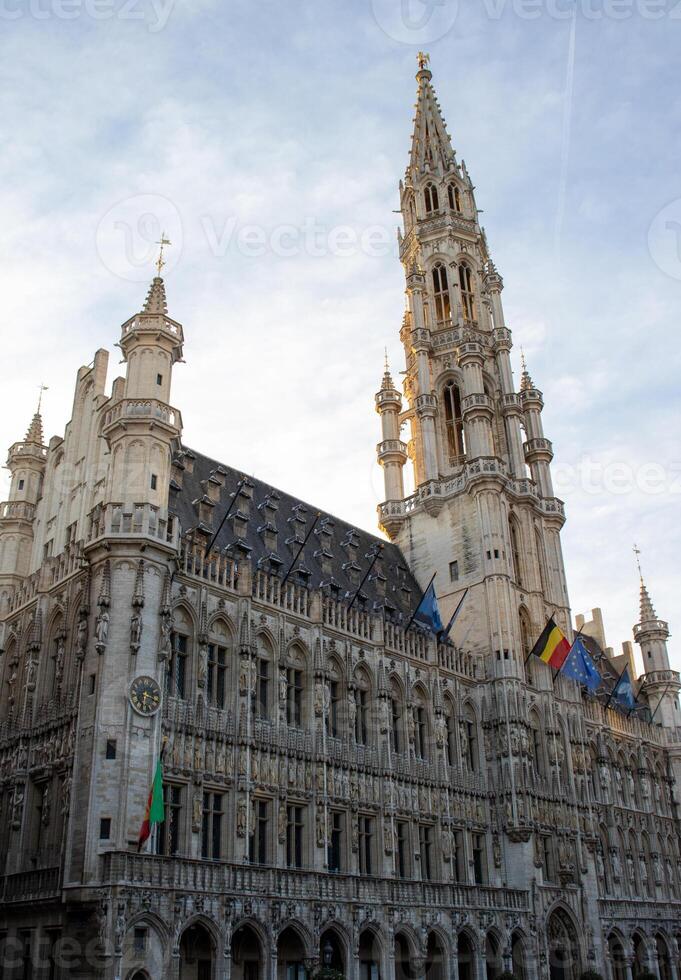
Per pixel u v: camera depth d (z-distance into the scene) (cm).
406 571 7362
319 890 4522
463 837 5819
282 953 4403
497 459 7231
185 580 4753
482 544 6956
